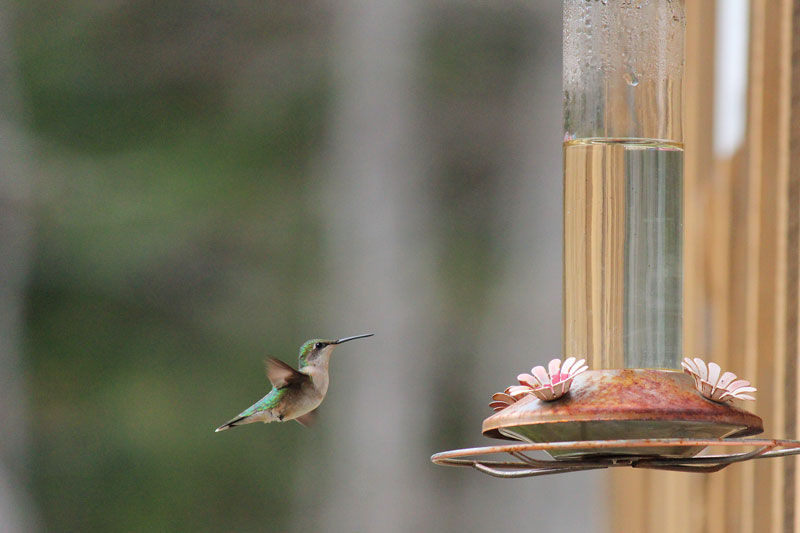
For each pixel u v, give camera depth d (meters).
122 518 15.58
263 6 16.95
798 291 4.35
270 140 16.59
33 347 15.98
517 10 16.36
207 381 16.00
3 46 16.53
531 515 14.26
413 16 16.59
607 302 3.56
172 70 16.86
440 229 16.09
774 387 4.52
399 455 15.49
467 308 15.81
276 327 16.05
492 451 2.97
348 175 16.41
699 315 5.67
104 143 16.58
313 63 16.83
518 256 15.85
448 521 15.13
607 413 3.13
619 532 7.86
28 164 16.30
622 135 3.61
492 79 16.34
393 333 15.80
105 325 16.09
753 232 4.73
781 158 4.45
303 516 15.58
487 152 16.20
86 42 16.81
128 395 15.95
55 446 15.76
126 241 16.25
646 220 3.58
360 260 16.11
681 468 3.36
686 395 3.21
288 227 16.30
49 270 16.14
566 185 3.67
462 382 15.67
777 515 4.52
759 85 4.69
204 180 16.44
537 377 3.31
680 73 3.67
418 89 16.44
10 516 15.37
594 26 3.66
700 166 5.70
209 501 15.69
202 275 16.22
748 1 4.94
